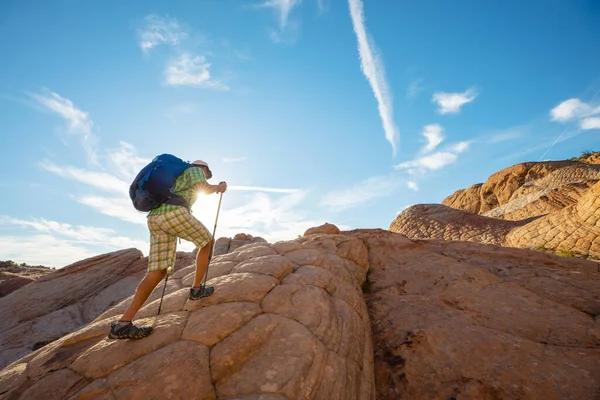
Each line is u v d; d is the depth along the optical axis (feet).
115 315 12.61
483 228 82.02
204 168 11.76
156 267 10.04
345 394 9.53
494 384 10.68
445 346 12.79
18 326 29.48
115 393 7.98
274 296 12.07
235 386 8.50
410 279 19.26
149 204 10.11
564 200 84.53
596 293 15.65
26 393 8.55
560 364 10.93
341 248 20.72
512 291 16.49
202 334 9.74
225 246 47.14
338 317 12.37
